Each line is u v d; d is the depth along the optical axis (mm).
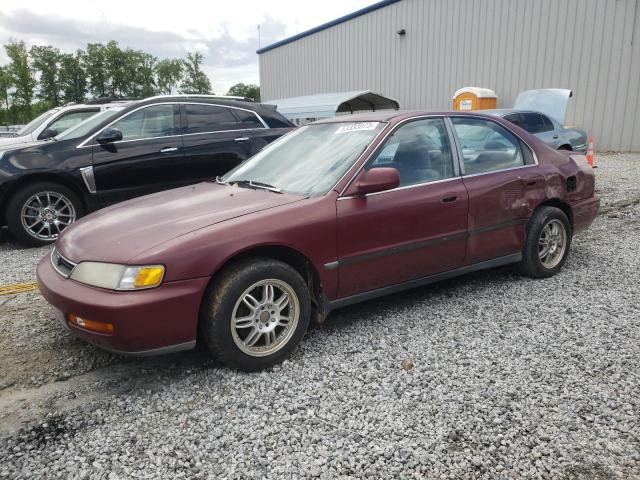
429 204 3740
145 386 3025
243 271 2990
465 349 3352
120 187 6578
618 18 14414
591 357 3201
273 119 7664
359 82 23094
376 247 3525
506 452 2373
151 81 93500
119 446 2477
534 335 3525
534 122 10492
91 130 6469
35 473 2299
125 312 2705
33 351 3486
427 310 4008
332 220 3314
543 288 4414
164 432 2580
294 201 3309
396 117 3883
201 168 7031
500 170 4246
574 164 4848
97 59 85250
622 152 14891
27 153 6121
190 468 2316
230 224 3033
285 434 2533
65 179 6262
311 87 26188
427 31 19594
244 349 3059
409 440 2469
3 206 6168
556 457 2334
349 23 23031
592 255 5367
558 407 2695
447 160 3984
